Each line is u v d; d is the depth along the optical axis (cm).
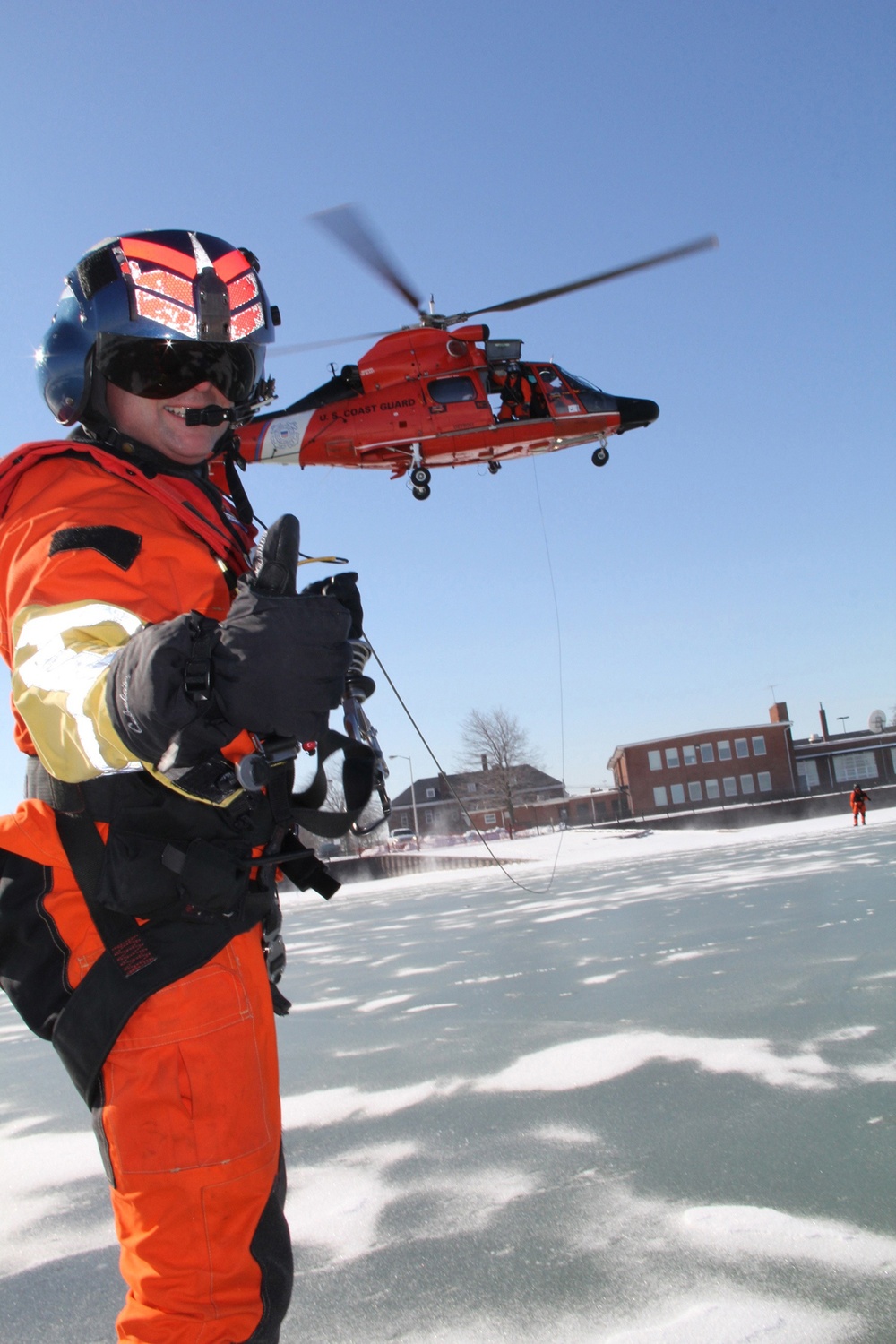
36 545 110
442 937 837
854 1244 190
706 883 1108
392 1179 244
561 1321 169
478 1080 333
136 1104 111
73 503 117
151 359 133
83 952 115
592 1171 238
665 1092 297
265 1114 117
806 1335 158
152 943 114
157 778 98
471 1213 219
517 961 616
